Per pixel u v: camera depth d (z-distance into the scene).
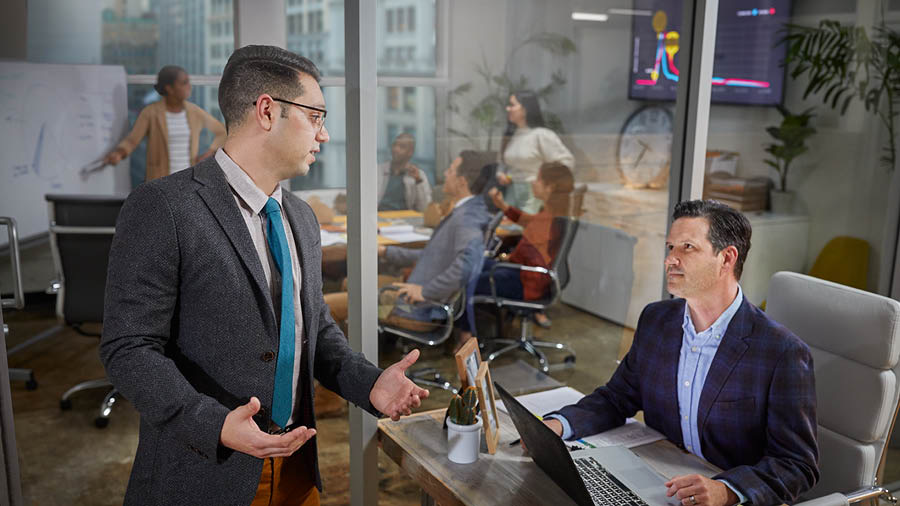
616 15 3.78
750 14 3.60
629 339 4.01
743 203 3.75
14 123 3.81
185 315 1.37
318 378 1.66
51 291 3.21
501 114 3.74
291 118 1.38
